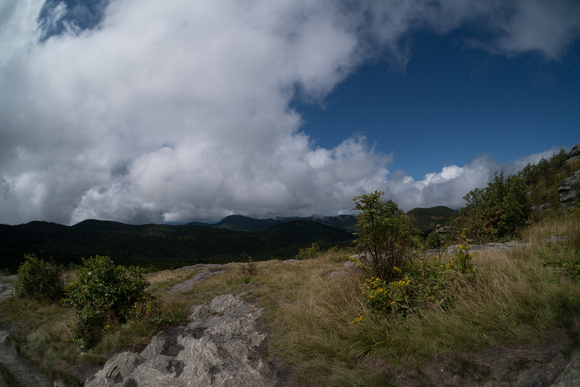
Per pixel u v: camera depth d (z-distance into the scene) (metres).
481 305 3.57
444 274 4.23
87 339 6.48
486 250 6.04
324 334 4.26
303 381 3.51
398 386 2.96
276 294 7.30
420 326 3.65
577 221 6.36
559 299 3.17
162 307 7.37
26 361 6.16
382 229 4.80
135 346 5.66
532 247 5.16
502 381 2.62
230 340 4.89
